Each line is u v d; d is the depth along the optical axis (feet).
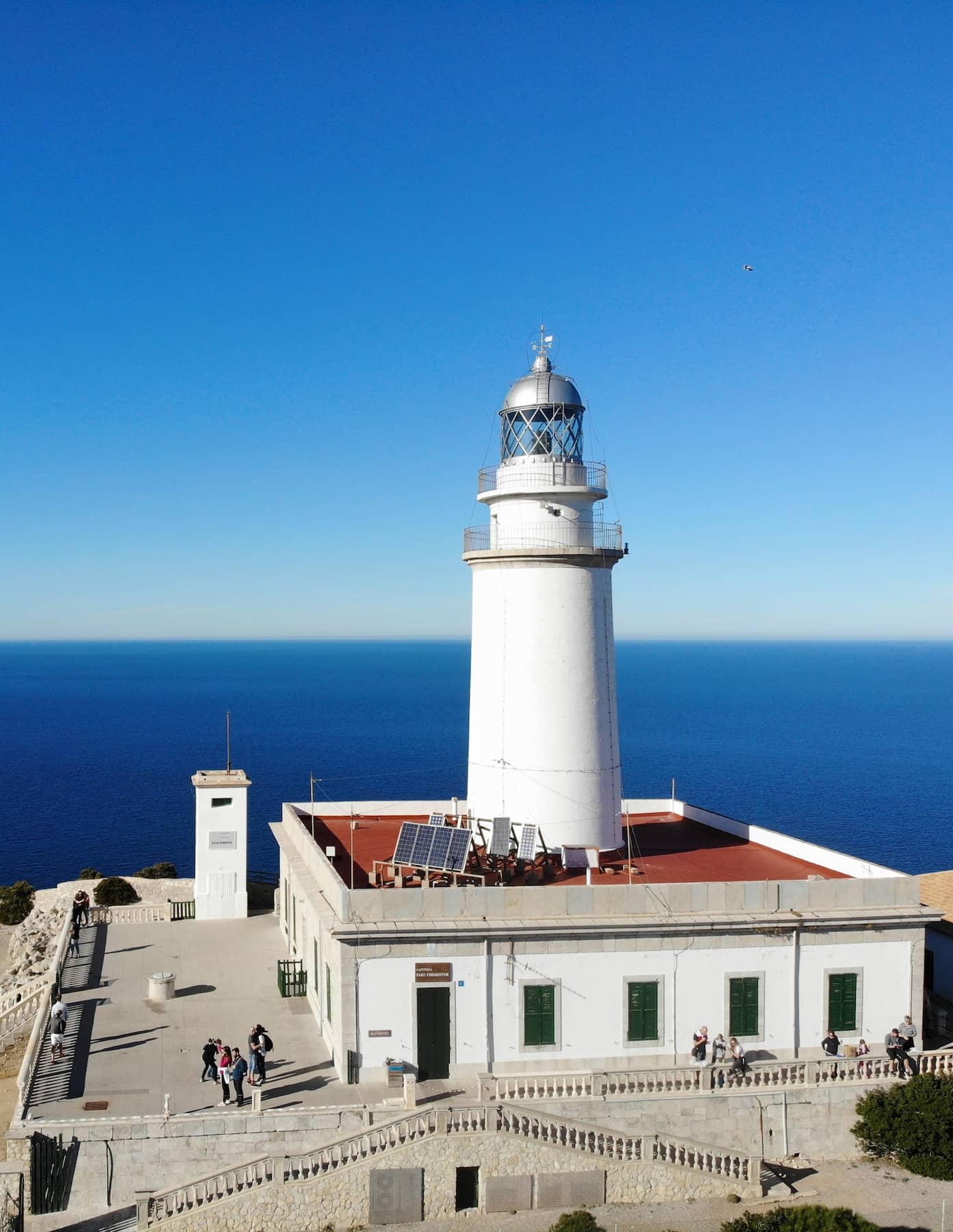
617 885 103.04
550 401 120.37
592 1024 95.14
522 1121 83.97
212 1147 83.05
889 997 100.22
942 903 128.77
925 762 512.63
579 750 118.73
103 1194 81.82
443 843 105.81
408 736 633.61
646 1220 82.43
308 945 115.24
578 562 118.11
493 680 120.67
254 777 466.29
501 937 93.20
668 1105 89.10
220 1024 106.93
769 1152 91.15
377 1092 90.07
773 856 123.44
